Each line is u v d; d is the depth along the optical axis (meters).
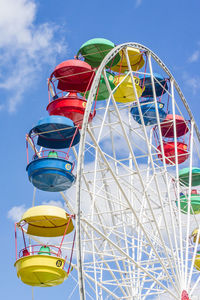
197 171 38.00
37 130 30.66
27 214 28.34
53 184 29.30
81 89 34.22
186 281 30.56
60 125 29.95
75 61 32.47
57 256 27.23
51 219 28.95
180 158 40.16
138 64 37.69
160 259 29.41
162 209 30.45
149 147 34.28
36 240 30.33
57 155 28.84
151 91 41.50
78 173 25.69
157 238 33.03
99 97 35.97
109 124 29.91
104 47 34.56
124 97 35.62
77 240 24.56
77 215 24.98
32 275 27.42
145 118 39.06
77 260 24.28
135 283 33.50
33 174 28.70
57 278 27.61
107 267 31.88
